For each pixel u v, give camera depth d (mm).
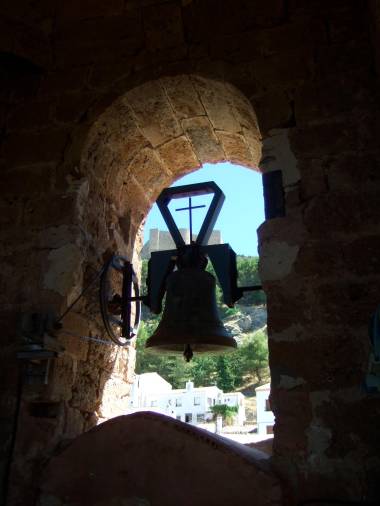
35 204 2910
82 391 2854
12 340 2625
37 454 2395
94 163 3146
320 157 2535
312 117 2637
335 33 2824
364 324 2172
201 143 3541
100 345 3107
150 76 3023
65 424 2598
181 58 3029
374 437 1995
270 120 2695
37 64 3236
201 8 3045
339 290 2252
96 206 3146
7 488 2334
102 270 2914
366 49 2732
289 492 1972
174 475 2096
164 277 2834
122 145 3322
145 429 2229
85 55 3244
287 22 2945
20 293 2715
